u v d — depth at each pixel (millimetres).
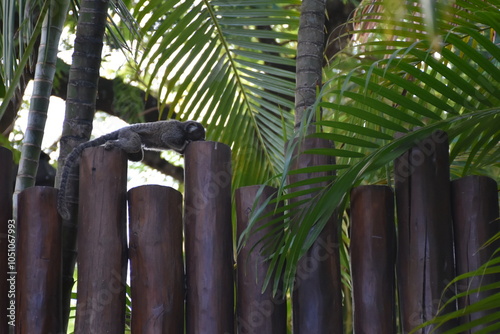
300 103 4812
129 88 8656
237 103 6324
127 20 5680
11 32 4797
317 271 4281
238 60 6352
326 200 4102
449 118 4211
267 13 6355
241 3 6320
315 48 4926
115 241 4230
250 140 6301
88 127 4941
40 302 4172
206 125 6258
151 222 4219
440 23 4277
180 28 6188
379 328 4160
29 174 5039
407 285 4172
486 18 4129
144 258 4176
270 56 6367
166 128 5238
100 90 8625
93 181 4289
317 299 4246
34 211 4277
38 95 5160
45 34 5309
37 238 4242
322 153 4207
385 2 2912
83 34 5031
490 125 4309
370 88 4113
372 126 5367
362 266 4242
